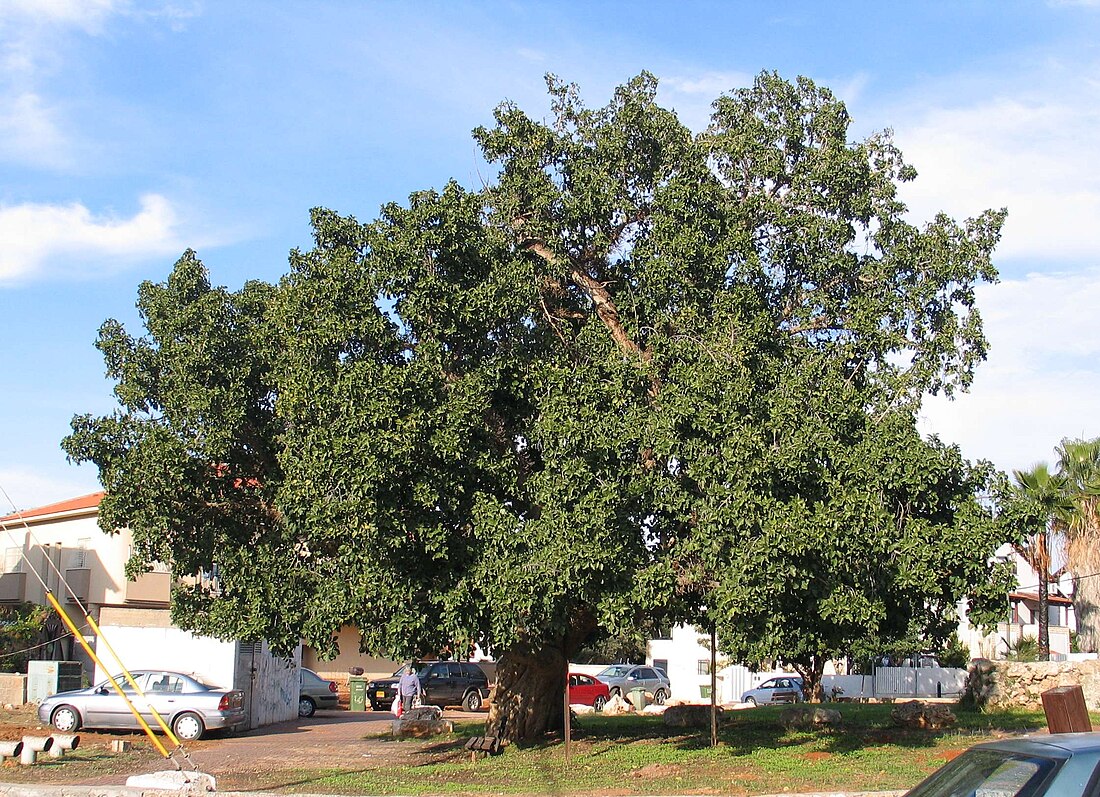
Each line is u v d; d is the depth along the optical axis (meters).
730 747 17.19
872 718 21.66
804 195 17.83
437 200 15.73
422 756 18.38
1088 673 22.89
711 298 16.39
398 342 15.61
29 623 31.02
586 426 14.36
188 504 17.33
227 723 22.41
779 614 13.95
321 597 15.98
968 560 14.66
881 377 16.62
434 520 15.18
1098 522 30.47
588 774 15.13
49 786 12.25
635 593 14.31
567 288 18.16
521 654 18.70
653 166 17.73
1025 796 5.99
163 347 17.05
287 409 15.79
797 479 13.78
